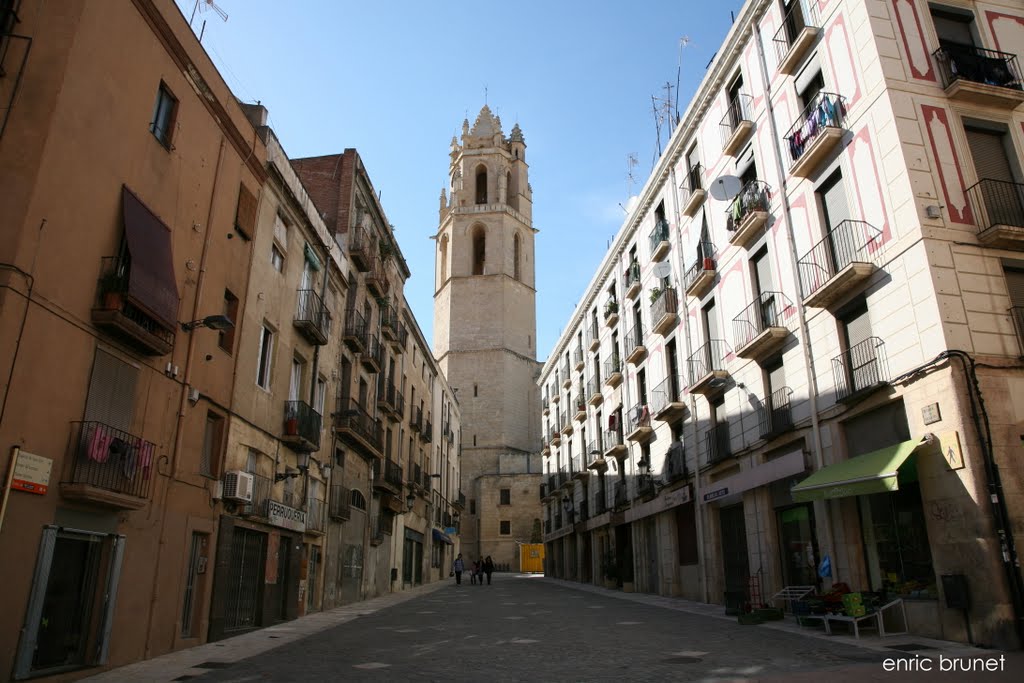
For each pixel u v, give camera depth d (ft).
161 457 38.11
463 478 224.53
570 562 139.85
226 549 45.11
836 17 51.52
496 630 45.29
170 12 39.93
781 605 56.29
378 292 88.53
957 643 35.94
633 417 97.76
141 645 35.35
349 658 34.06
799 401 54.70
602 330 116.16
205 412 43.50
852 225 48.39
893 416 43.98
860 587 46.06
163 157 39.42
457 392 233.76
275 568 54.03
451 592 99.40
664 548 84.53
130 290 33.78
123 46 35.70
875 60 46.68
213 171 45.78
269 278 55.01
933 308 40.45
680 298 80.94
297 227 61.72
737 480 63.05
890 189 44.73
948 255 41.57
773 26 61.36
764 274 62.64
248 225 50.88
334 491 71.46
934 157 44.16
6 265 27.68
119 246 34.78
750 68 65.51
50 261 29.89
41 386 29.09
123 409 34.78
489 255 250.16
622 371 103.76
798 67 57.00
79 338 31.63
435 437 151.23
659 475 86.99
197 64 43.16
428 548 139.13
